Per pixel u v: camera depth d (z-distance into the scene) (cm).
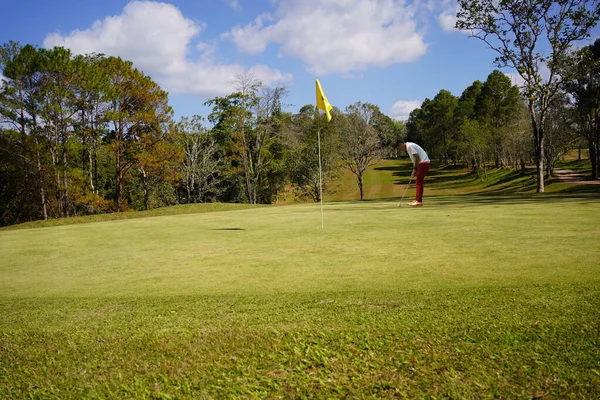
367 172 7694
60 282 608
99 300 491
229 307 429
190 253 766
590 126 4075
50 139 2866
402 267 547
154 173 3678
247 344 338
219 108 4328
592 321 325
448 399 252
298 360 310
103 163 4300
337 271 552
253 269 597
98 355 342
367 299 422
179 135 3866
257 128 4206
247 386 283
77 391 295
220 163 4562
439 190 5512
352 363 299
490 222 885
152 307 448
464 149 6425
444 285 452
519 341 306
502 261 538
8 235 1284
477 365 282
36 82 2719
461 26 2584
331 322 367
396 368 288
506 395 250
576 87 3766
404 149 1225
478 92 7769
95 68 2978
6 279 653
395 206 1485
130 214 2077
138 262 716
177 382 294
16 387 307
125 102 3372
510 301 381
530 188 4206
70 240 1072
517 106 6419
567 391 248
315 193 4688
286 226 1064
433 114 8150
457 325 340
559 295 386
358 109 4653
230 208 2252
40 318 439
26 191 3422
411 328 342
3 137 2953
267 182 4931
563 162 6316
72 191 3120
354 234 846
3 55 2608
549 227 773
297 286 494
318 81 947
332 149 4647
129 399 280
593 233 690
